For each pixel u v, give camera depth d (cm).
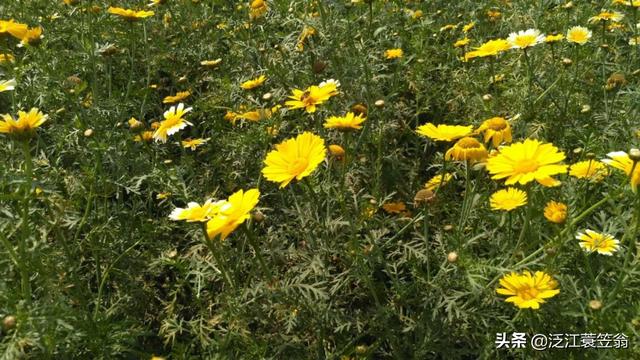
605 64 147
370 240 103
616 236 109
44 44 134
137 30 159
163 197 120
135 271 115
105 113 130
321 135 120
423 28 149
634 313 93
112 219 117
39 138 122
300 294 103
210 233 90
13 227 96
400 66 137
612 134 125
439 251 105
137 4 171
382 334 103
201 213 91
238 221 89
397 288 102
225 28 160
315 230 110
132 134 129
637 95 129
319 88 110
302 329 102
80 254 115
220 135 140
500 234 106
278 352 99
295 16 148
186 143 132
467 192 98
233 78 150
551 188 110
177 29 170
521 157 89
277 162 92
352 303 110
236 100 142
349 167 118
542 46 152
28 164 94
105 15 148
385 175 128
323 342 101
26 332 89
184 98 144
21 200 93
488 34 170
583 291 101
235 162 128
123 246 117
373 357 107
